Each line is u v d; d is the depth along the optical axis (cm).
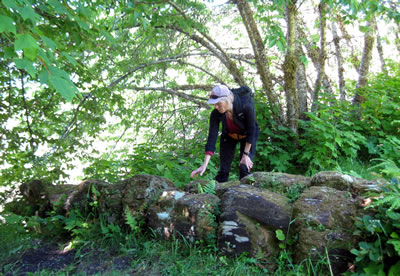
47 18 290
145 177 326
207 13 664
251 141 353
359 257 204
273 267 240
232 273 235
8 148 505
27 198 411
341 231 228
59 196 379
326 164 488
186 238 276
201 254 263
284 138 543
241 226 252
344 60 820
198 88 876
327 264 222
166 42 718
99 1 390
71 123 596
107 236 299
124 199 320
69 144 557
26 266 278
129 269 257
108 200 329
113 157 784
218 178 404
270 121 566
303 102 618
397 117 544
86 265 271
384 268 204
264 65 601
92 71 632
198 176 465
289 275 226
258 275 233
